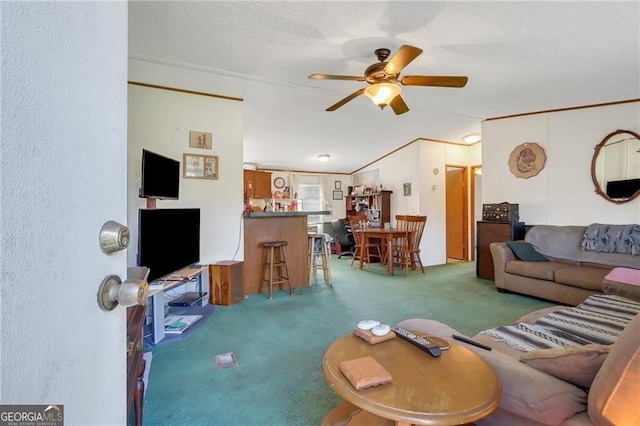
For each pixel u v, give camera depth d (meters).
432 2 2.10
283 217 4.22
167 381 1.94
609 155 3.71
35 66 0.42
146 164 2.54
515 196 4.53
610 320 1.81
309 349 2.39
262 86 3.65
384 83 2.50
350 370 1.06
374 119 4.87
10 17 0.38
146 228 2.28
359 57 2.93
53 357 0.44
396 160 6.44
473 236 6.38
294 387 1.88
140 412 1.42
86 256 0.51
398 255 5.82
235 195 3.90
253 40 2.62
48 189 0.43
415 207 5.91
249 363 2.17
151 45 2.70
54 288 0.44
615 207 3.69
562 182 4.10
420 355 1.22
